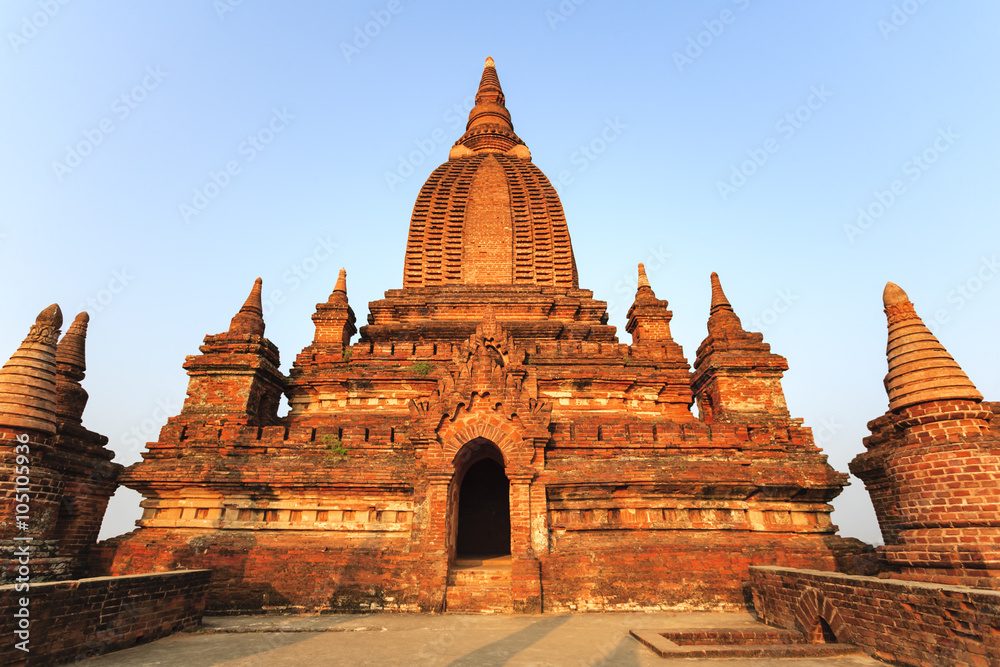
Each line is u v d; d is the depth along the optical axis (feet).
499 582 56.75
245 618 52.13
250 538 58.95
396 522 60.70
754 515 61.21
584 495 60.08
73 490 58.90
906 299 46.44
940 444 40.27
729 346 77.51
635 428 64.08
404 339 95.14
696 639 41.73
